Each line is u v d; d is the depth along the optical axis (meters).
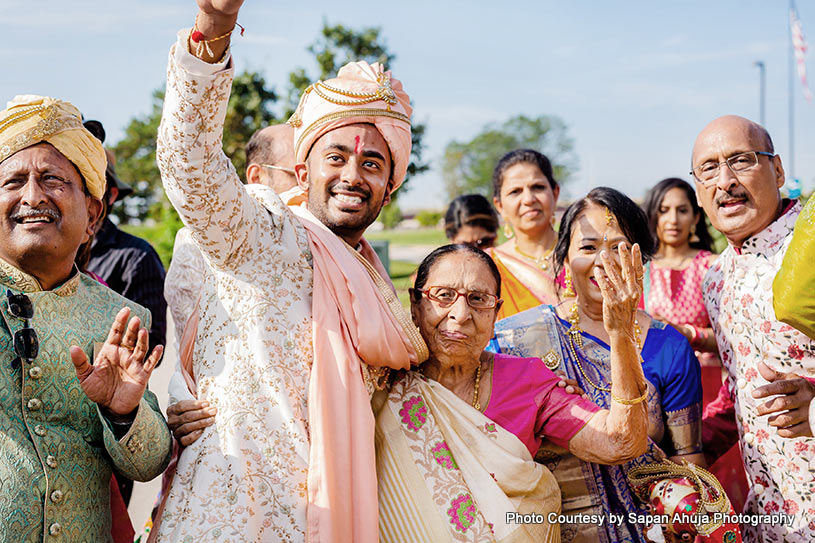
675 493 2.97
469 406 2.86
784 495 3.23
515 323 3.38
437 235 43.59
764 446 3.30
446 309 2.88
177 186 2.51
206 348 2.76
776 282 2.67
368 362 2.74
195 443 2.67
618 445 2.79
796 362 3.18
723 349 3.54
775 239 3.32
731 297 3.43
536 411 2.94
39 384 2.55
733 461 3.81
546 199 4.98
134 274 4.67
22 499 2.43
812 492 3.16
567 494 3.12
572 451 2.94
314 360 2.63
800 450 3.17
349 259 2.82
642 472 3.12
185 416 2.70
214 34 2.38
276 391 2.62
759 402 3.29
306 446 2.60
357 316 2.71
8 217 2.57
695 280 5.84
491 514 2.69
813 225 2.47
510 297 4.73
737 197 3.32
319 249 2.80
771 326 3.22
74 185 2.68
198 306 2.88
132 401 2.52
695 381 3.32
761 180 3.29
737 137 3.33
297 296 2.75
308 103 3.01
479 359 3.03
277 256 2.75
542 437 3.05
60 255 2.64
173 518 2.59
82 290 2.85
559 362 3.26
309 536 2.48
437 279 2.92
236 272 2.72
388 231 54.53
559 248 3.50
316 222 2.93
